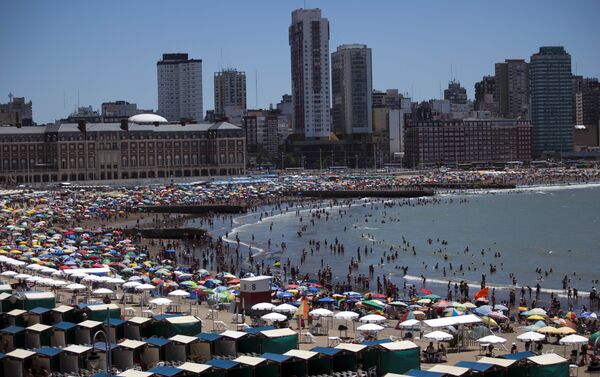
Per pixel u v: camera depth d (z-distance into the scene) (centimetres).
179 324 9656
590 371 9019
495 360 8031
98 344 8925
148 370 8069
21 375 8581
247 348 9094
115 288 14500
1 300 10925
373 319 10806
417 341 10606
